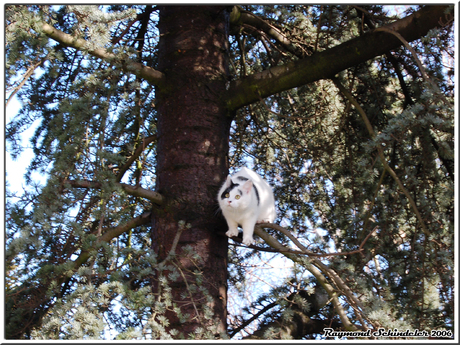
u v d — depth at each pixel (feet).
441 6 10.85
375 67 16.20
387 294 11.42
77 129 10.74
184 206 12.66
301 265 10.45
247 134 18.12
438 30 10.00
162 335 8.80
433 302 11.84
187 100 13.71
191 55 14.19
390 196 13.23
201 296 11.61
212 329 10.01
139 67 12.81
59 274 10.15
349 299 10.15
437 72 12.55
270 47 17.66
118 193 10.83
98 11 11.23
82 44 11.63
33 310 11.08
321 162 16.10
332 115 16.31
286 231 11.52
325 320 15.66
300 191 17.01
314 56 12.72
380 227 12.69
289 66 13.08
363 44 11.98
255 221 12.59
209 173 13.28
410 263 11.90
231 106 13.93
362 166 11.74
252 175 15.06
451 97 11.73
